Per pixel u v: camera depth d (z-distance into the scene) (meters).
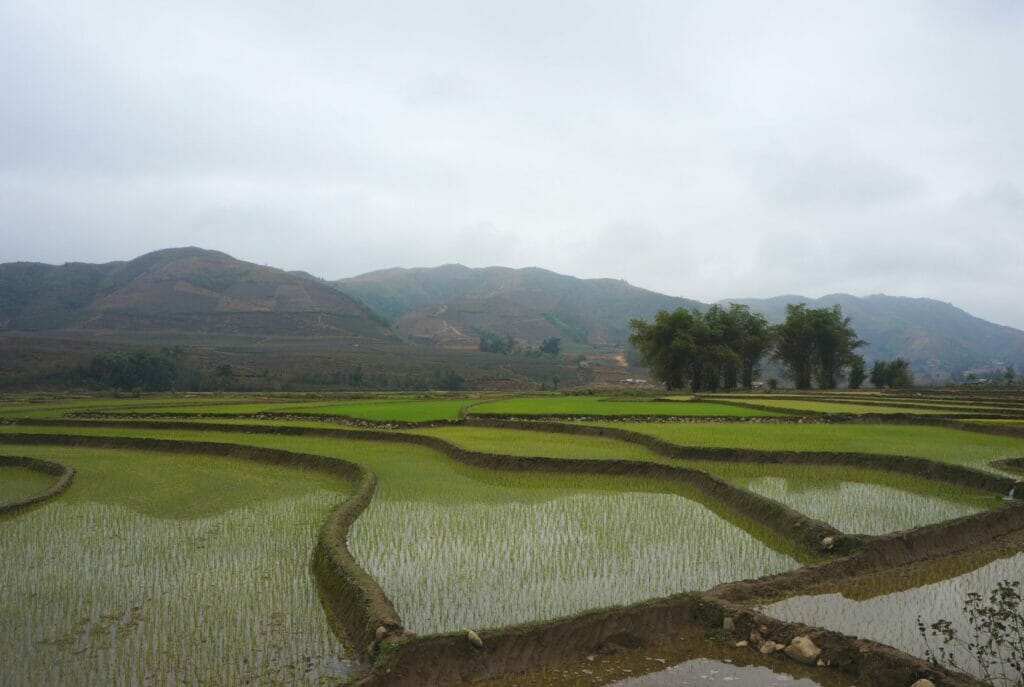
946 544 13.96
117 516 17.55
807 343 78.06
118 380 87.75
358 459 26.17
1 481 23.83
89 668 8.90
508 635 9.43
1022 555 13.60
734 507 17.70
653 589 11.66
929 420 34.53
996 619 9.84
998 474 19.17
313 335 173.50
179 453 29.84
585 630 9.72
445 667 8.89
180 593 11.71
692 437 27.91
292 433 34.91
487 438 30.73
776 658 9.24
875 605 10.94
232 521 16.81
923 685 7.80
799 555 13.71
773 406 42.72
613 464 23.06
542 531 15.55
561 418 37.56
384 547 14.23
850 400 48.97
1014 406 42.75
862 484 20.20
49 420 41.19
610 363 190.25
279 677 8.69
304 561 13.50
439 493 19.97
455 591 11.58
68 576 12.66
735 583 11.52
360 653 9.35
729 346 76.19
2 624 10.38
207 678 8.64
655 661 9.30
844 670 8.74
